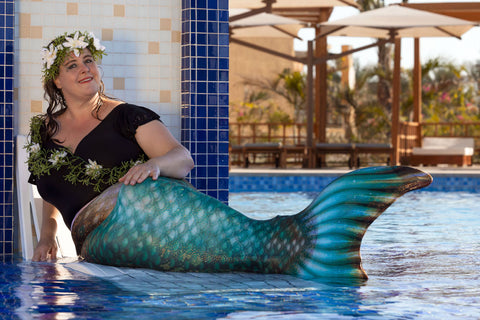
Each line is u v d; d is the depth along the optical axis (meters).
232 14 12.97
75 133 3.72
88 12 4.60
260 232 3.38
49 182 3.70
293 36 14.24
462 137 17.36
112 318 2.38
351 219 3.15
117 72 4.65
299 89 21.41
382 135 21.42
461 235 5.12
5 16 4.11
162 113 4.71
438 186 11.34
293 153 14.79
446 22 12.95
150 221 3.39
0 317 2.40
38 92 4.51
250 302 2.66
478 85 22.72
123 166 3.63
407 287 3.01
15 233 4.34
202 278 3.19
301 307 2.58
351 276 3.16
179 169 3.58
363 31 13.92
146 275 3.26
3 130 4.11
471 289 2.98
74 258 3.89
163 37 4.71
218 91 4.59
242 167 15.41
